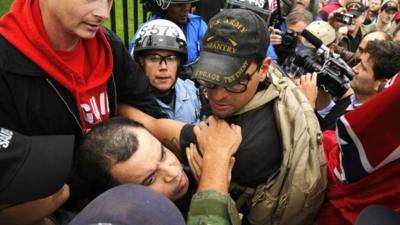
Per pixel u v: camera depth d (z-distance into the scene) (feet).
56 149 3.85
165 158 4.58
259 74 4.76
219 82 4.44
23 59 4.54
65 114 4.93
